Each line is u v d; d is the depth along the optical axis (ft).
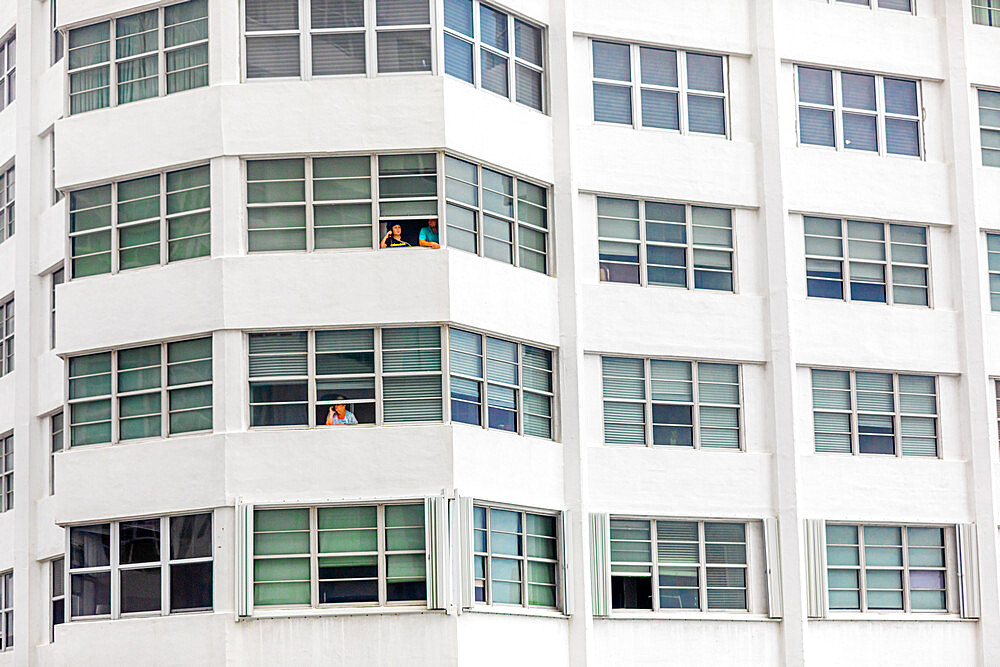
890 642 175.83
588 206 170.91
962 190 187.21
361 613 148.56
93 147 162.81
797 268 179.42
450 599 148.77
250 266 154.20
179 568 152.87
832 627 173.58
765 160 178.29
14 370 181.88
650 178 173.37
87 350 160.15
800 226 180.55
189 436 153.89
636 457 168.35
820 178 181.57
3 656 179.32
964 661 178.91
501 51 165.27
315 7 158.61
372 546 150.51
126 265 160.56
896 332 182.50
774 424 174.19
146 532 155.02
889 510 178.60
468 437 153.58
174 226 158.61
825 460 176.76
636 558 167.53
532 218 165.89
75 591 158.10
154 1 161.99
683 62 178.09
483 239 159.74
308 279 153.99
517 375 161.17
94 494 157.17
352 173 156.56
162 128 159.53
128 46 163.94
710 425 173.06
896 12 189.06
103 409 159.53
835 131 184.14
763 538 172.14
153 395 157.28
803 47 183.11
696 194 175.11
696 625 167.63
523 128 165.07
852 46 185.57
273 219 155.84
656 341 170.91
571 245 166.40
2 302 188.75
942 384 184.55
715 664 167.63
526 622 156.66
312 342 153.69
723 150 177.47
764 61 180.04
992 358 185.78
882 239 184.55
